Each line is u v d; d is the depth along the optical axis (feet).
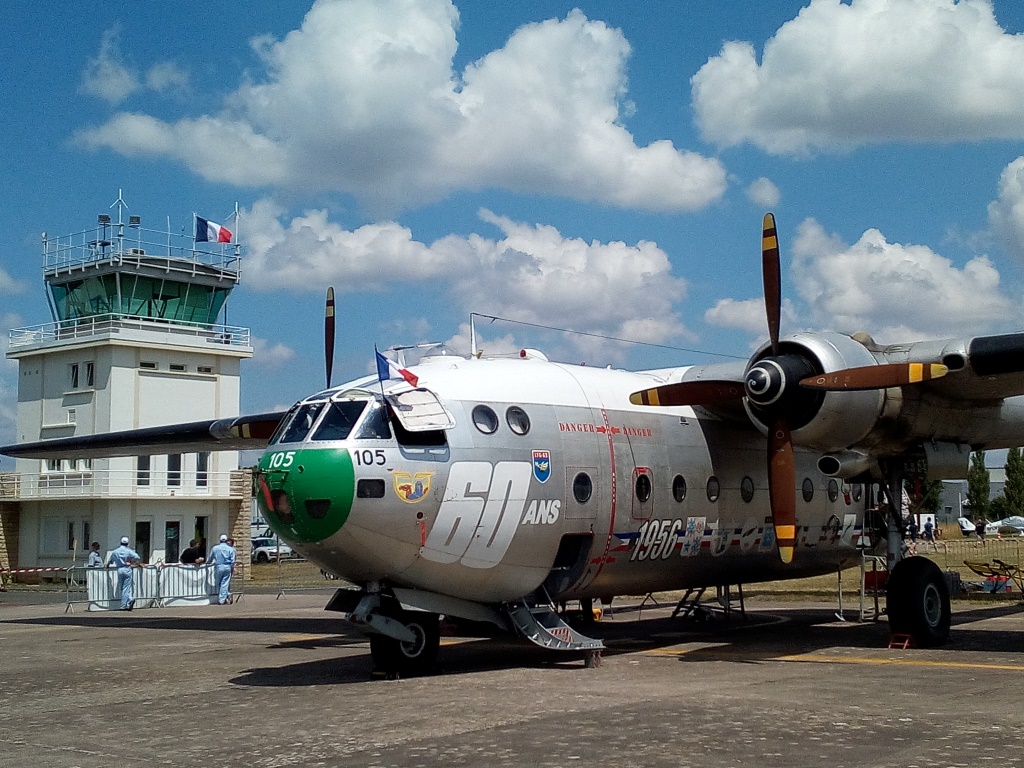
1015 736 26.78
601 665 41.81
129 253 140.67
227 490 143.13
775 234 43.55
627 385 47.70
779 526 42.91
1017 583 84.43
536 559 41.50
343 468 36.65
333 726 30.07
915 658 43.32
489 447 39.93
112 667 47.03
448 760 25.27
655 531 46.21
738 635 54.85
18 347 146.82
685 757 24.93
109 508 136.15
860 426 43.47
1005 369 42.42
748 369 44.29
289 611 79.36
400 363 44.65
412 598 39.75
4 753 28.09
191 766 25.71
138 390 138.72
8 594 115.65
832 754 24.95
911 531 56.13
